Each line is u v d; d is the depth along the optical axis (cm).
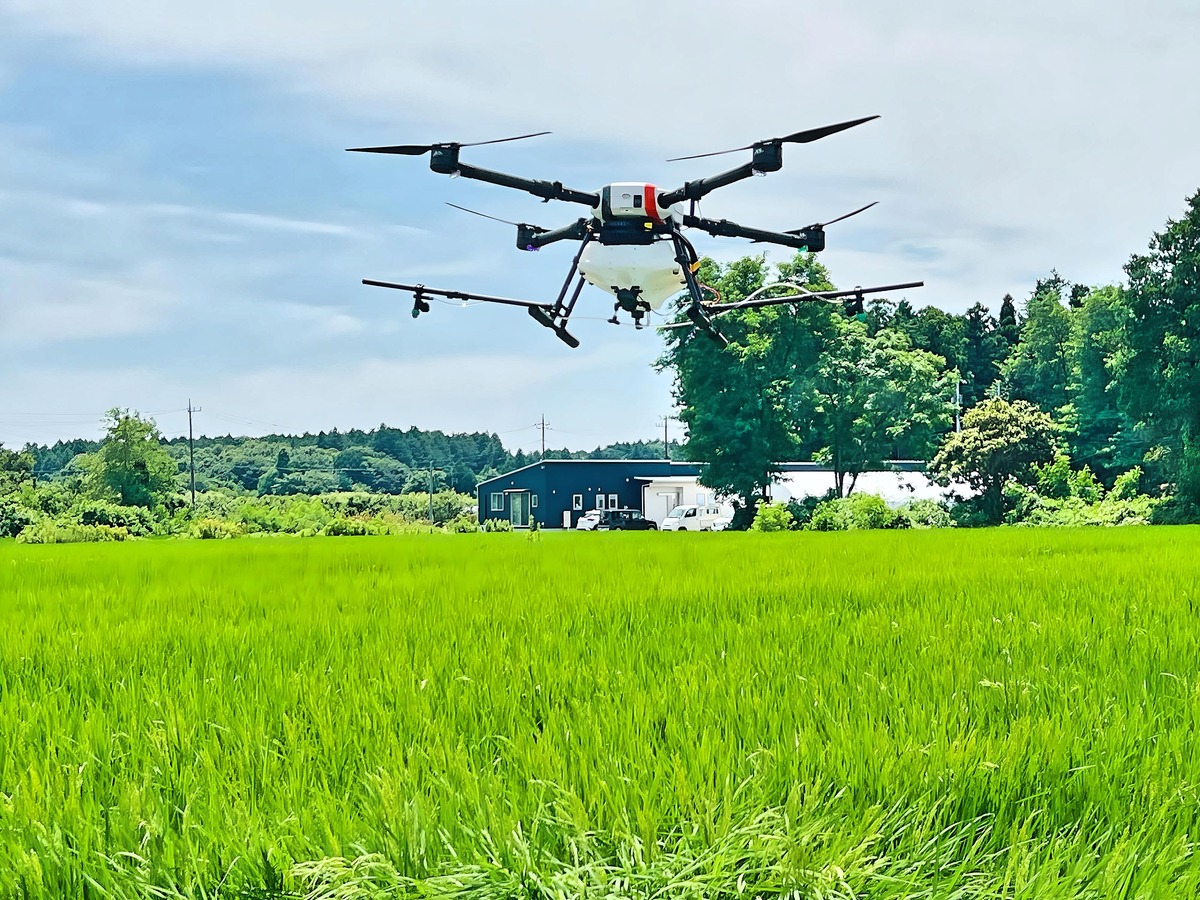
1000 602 1060
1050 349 9062
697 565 1722
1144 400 5284
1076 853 349
